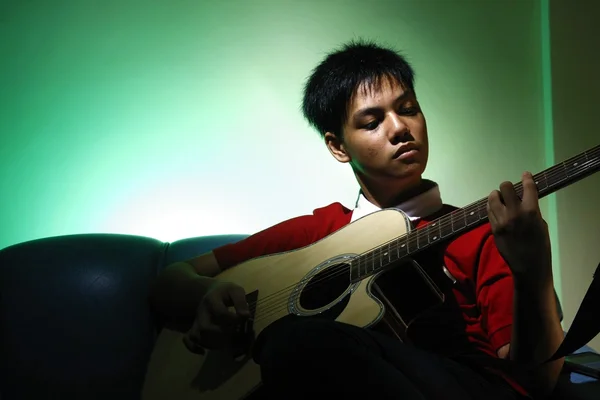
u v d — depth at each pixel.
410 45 1.72
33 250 1.44
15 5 1.65
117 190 1.68
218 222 1.70
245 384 1.07
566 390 0.97
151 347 1.39
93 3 1.67
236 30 1.70
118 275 1.42
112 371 1.35
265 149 1.70
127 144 1.68
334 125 1.27
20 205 1.66
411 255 1.01
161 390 1.16
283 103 1.70
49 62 1.66
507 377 0.94
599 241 1.72
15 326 1.35
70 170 1.67
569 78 1.70
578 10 1.70
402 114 1.19
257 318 1.13
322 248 1.19
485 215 0.94
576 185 1.72
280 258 1.24
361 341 0.79
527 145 1.73
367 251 1.11
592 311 0.78
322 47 1.71
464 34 1.73
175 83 1.69
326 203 1.71
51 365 1.34
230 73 1.70
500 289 1.00
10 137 1.65
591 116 1.70
